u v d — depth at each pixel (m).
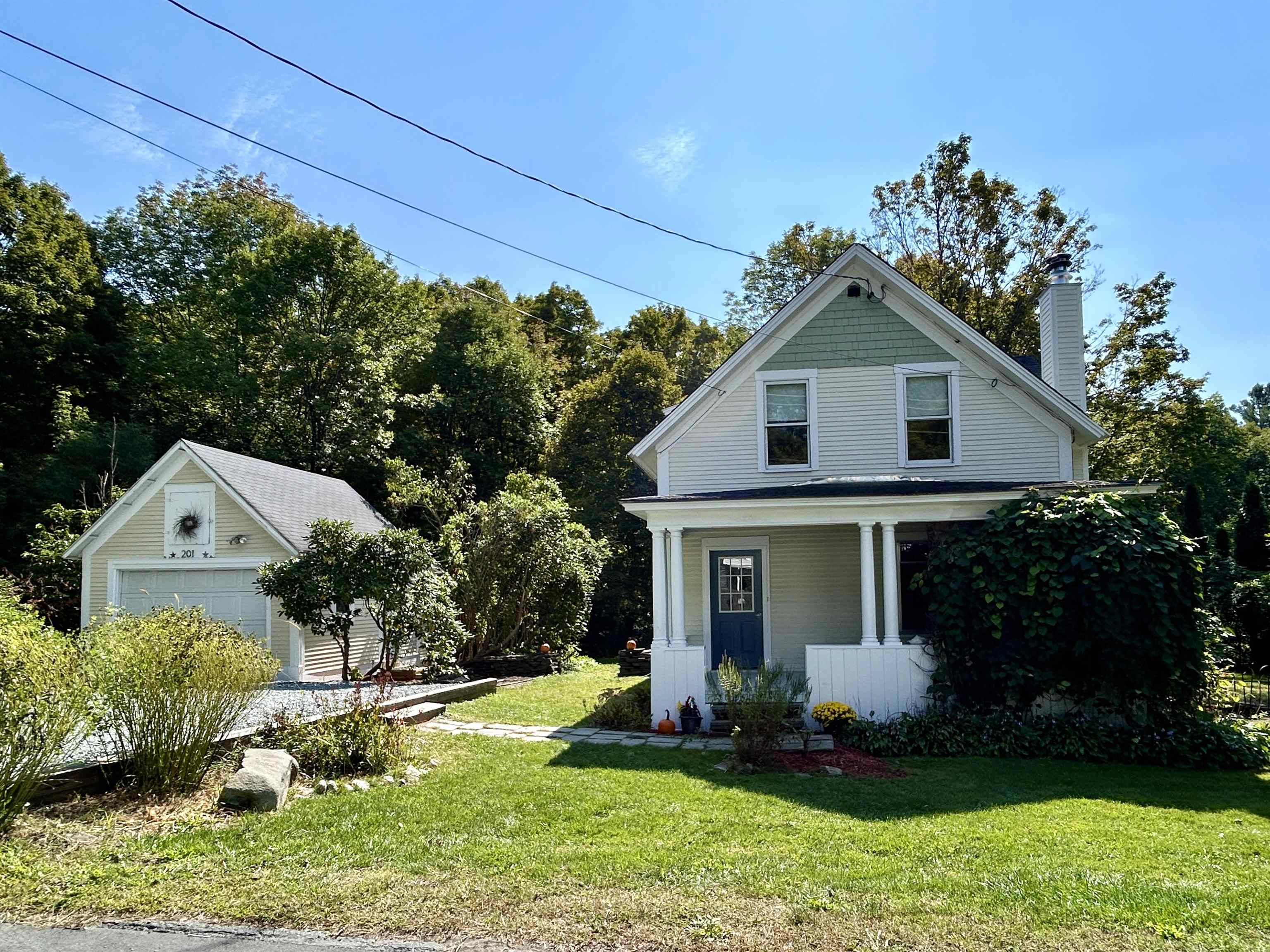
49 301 29.25
